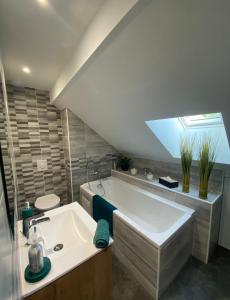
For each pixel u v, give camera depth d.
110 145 3.06
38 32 1.11
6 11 0.92
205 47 0.77
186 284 1.46
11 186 0.91
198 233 1.72
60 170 2.78
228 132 1.34
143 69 1.06
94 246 0.91
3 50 1.33
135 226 1.50
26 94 2.31
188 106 1.24
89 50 1.08
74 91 1.79
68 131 2.49
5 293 0.33
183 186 1.92
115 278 1.53
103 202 2.05
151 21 0.76
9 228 0.64
